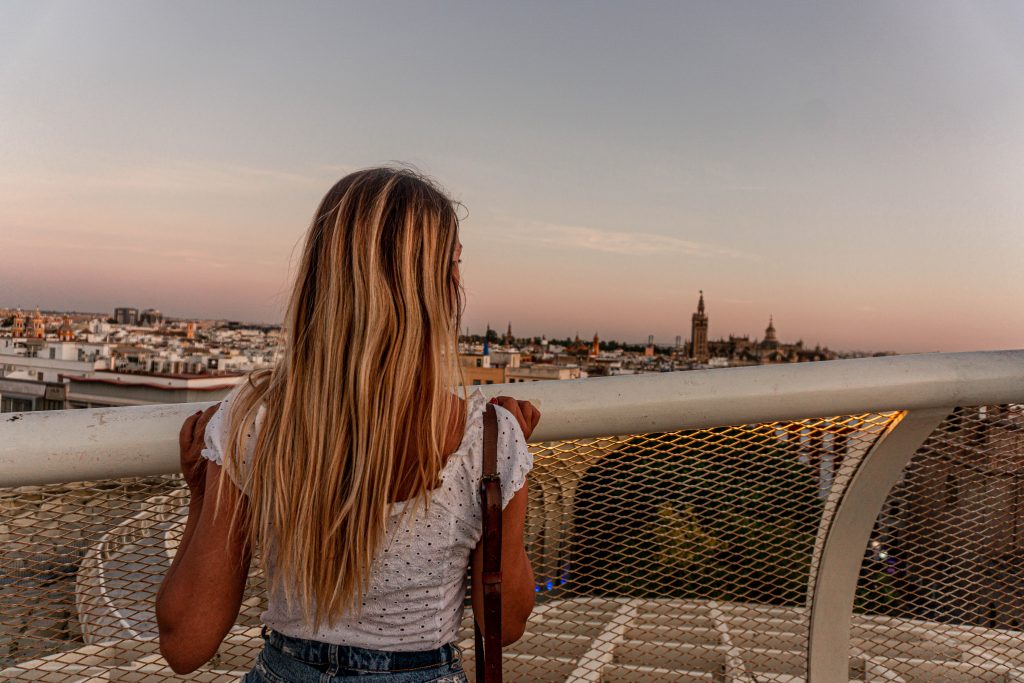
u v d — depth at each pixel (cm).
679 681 138
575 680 134
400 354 85
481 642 97
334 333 85
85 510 110
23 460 95
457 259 96
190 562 83
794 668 139
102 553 112
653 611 138
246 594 123
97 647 114
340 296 85
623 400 111
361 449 83
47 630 110
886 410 121
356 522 85
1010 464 133
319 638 89
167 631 82
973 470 134
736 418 116
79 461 97
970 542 138
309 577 85
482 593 90
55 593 110
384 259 86
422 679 89
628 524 130
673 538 131
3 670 109
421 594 89
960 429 133
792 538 134
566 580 131
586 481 128
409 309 86
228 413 86
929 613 143
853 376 117
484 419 92
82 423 98
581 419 110
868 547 142
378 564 87
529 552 129
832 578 135
